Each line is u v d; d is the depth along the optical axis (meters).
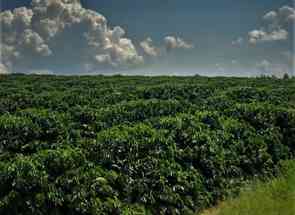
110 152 18.17
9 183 15.70
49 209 15.34
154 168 17.78
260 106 27.14
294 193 19.00
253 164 21.75
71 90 38.72
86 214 15.25
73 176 16.16
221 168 19.92
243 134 23.33
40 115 24.41
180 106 27.67
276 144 24.19
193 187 18.03
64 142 21.80
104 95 35.66
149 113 26.70
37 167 16.41
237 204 17.66
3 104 31.39
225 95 32.94
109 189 16.05
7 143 22.11
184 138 20.61
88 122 25.77
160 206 16.77
